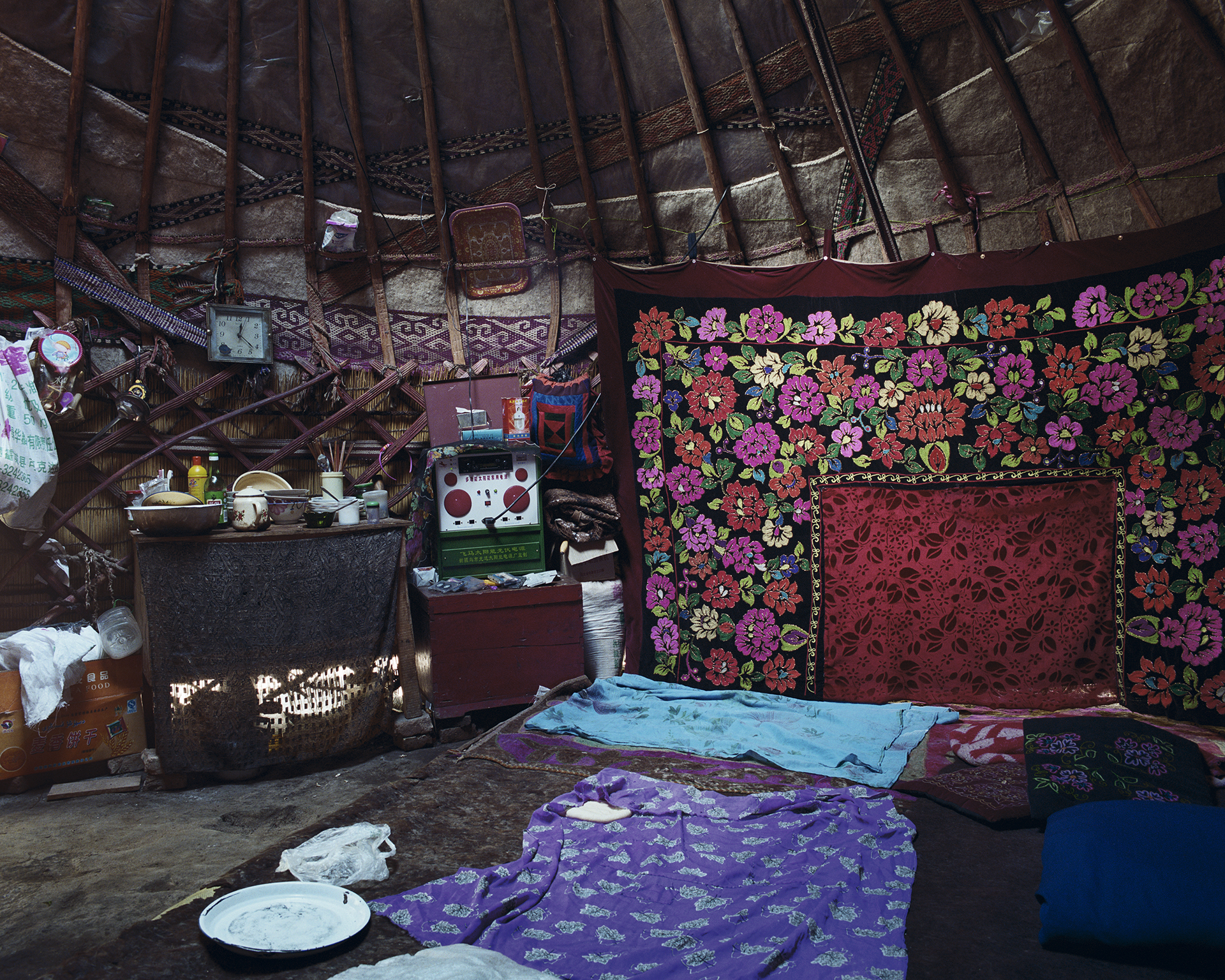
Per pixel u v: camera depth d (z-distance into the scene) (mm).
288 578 3215
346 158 3764
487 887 1978
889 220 3734
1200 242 3041
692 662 3797
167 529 3068
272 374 3887
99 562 3568
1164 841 1901
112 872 2436
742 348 3766
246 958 1694
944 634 3506
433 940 1762
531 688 3631
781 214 3934
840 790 2582
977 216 3543
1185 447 3127
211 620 3115
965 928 1862
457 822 2393
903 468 3592
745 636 3736
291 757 3230
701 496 3816
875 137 3570
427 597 3492
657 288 3857
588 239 4133
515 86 3721
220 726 3123
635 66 3672
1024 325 3422
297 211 3807
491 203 3992
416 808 2488
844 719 3273
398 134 3783
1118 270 3246
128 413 3562
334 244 3814
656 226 4070
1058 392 3379
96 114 3359
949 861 2188
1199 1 2740
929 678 3508
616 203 4051
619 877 2055
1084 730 2717
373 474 4070
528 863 2102
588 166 3922
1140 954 1724
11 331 3408
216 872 2438
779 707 3441
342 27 3434
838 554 3639
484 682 3568
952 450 3535
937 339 3543
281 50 3457
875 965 1687
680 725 3260
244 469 3877
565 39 3602
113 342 3611
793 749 2980
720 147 3824
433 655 3490
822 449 3678
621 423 3926
